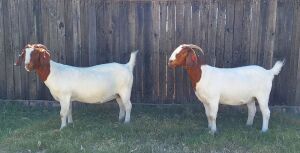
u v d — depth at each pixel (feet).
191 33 16.30
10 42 16.80
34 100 17.11
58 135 14.07
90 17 16.43
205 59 16.46
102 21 16.43
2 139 13.93
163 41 16.40
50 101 17.06
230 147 13.38
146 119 15.58
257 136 14.08
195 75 14.24
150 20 16.29
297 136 14.03
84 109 16.62
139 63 16.66
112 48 16.62
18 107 16.84
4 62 16.97
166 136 14.19
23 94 17.16
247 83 14.37
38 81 17.03
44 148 13.35
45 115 16.25
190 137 13.98
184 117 16.02
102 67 15.05
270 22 16.08
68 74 14.46
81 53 16.72
